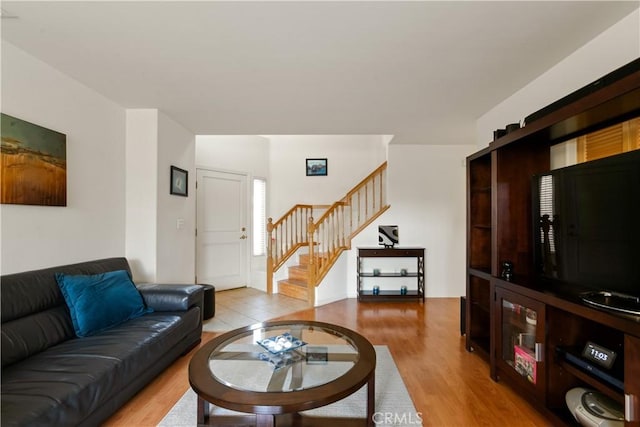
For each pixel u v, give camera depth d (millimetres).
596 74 1822
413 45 1890
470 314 2623
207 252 4723
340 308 3967
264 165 5594
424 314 3697
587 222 1536
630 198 1326
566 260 1669
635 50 1601
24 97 1961
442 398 1909
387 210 4590
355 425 1659
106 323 2051
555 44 1887
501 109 2828
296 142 5742
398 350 2635
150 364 1923
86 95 2484
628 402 1163
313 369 1559
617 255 1379
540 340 1670
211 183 4797
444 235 4570
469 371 2254
